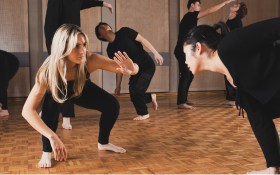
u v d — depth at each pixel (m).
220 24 1.50
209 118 3.84
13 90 6.20
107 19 6.60
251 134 2.90
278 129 3.09
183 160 2.12
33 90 1.80
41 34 6.33
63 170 1.95
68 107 3.25
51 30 3.12
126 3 6.67
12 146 2.57
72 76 1.95
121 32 3.66
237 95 1.54
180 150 2.38
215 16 7.06
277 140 1.60
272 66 1.41
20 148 2.51
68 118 3.29
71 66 1.91
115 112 2.26
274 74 1.41
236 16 4.52
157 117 3.96
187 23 4.50
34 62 6.32
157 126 3.37
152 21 6.82
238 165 1.99
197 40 1.47
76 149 2.45
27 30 6.22
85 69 2.00
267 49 1.42
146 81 3.78
